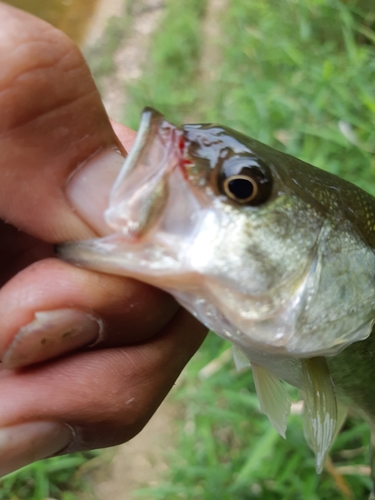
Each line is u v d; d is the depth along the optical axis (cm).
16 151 6
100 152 7
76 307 7
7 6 6
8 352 7
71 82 6
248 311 7
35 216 7
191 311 7
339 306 7
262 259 7
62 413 7
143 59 36
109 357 7
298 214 7
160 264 6
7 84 6
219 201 7
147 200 6
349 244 8
